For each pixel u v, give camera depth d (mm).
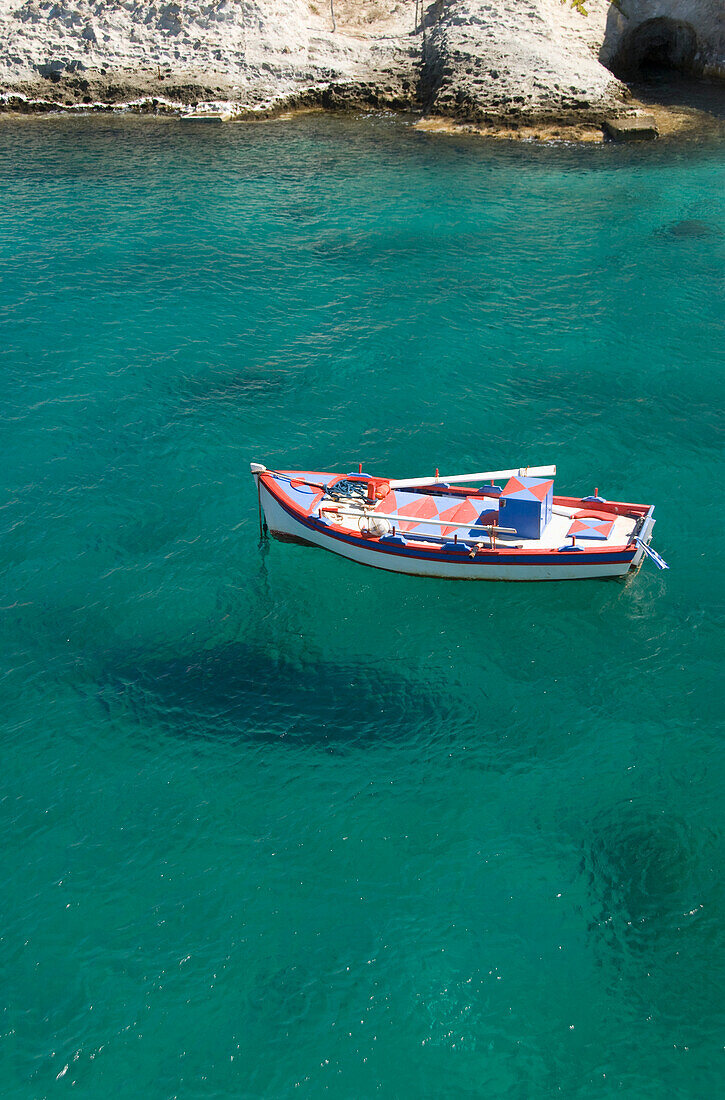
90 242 57500
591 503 33875
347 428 40250
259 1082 19391
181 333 47500
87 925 22125
